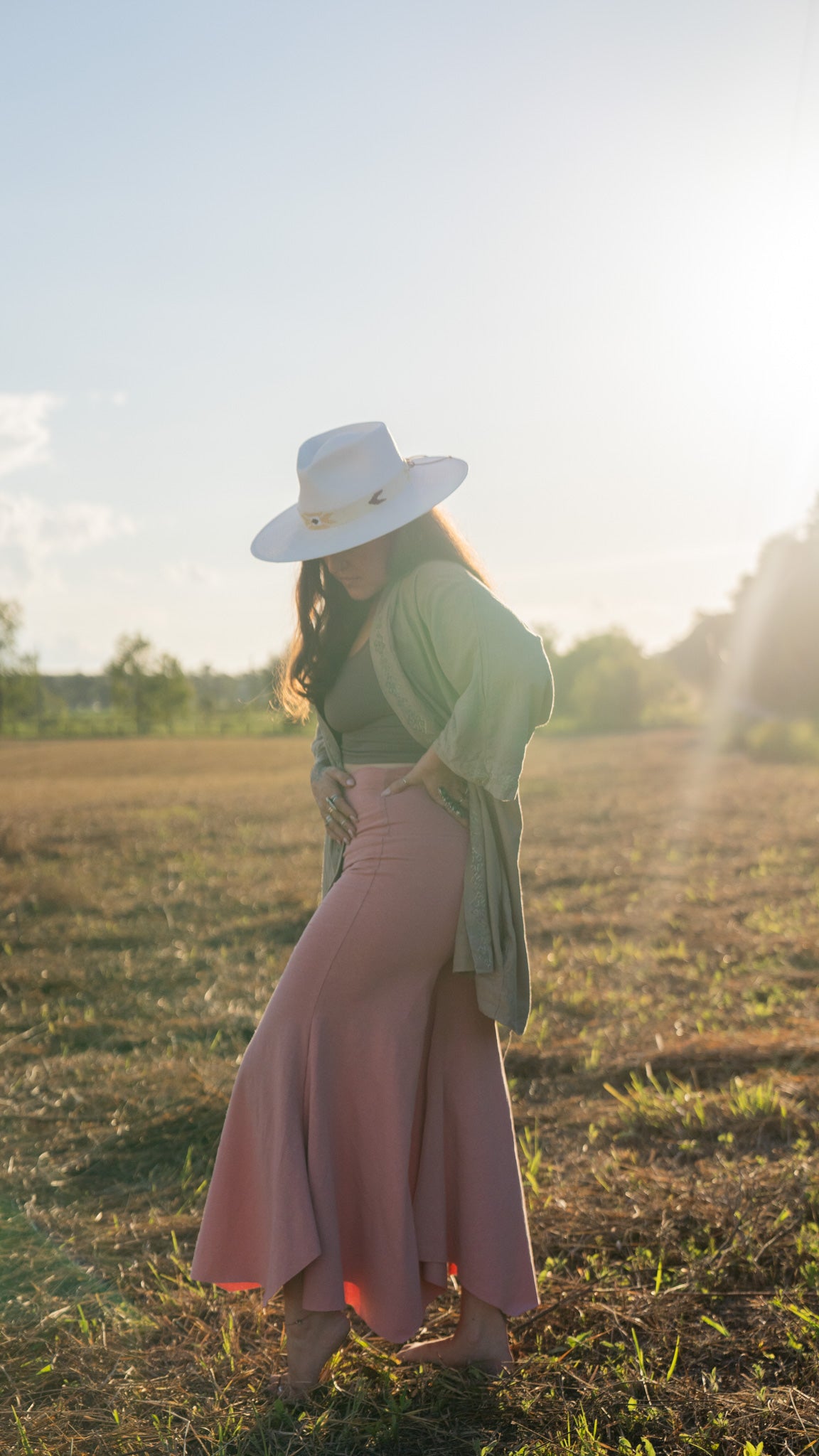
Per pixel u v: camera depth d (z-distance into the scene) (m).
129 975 6.02
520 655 2.19
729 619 50.66
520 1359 2.32
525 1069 4.47
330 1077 2.23
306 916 7.54
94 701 93.00
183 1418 2.13
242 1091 2.26
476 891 2.29
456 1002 2.38
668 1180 3.15
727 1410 2.09
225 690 75.88
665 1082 4.20
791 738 26.34
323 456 2.30
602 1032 4.89
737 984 5.69
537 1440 2.03
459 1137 2.35
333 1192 2.20
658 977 5.95
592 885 9.13
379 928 2.25
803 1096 3.79
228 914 7.83
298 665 2.49
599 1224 2.88
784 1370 2.23
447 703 2.32
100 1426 2.11
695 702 56.12
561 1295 2.56
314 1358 2.16
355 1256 2.26
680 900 8.20
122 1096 4.02
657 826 12.96
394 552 2.42
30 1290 2.65
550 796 17.22
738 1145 3.46
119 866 10.23
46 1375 2.29
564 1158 3.45
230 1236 2.26
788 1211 2.81
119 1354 2.36
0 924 7.41
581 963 6.27
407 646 2.31
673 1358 2.30
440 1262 2.31
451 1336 2.37
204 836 12.58
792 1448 1.99
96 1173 3.45
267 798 18.20
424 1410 2.15
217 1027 5.00
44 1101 4.00
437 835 2.31
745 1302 2.50
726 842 11.25
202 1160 3.52
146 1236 2.95
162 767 30.42
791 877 9.05
